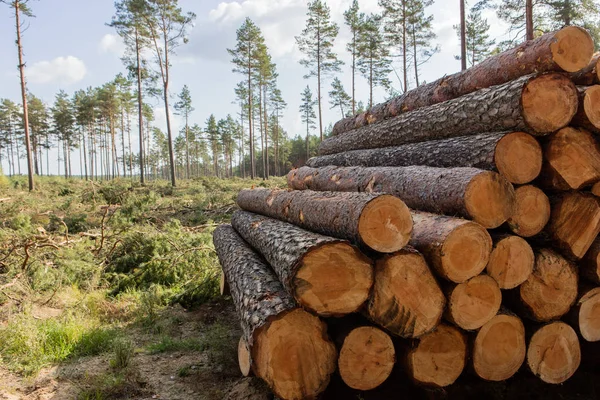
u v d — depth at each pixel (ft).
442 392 9.17
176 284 20.88
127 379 11.17
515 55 11.40
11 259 21.72
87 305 17.04
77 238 29.19
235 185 80.33
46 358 12.37
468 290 8.54
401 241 8.09
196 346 13.67
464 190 8.86
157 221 37.96
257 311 8.36
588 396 9.87
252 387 10.05
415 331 8.23
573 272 9.75
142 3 79.51
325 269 7.77
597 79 10.38
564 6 49.70
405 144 16.69
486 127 11.25
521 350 9.28
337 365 8.09
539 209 9.62
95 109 154.40
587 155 9.77
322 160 26.48
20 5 69.41
